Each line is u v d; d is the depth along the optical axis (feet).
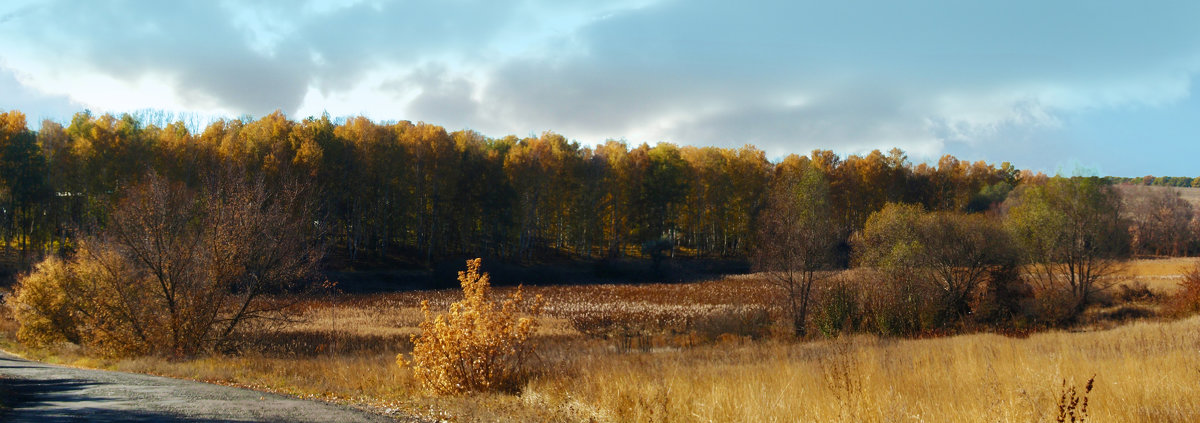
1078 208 138.92
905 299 118.62
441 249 232.94
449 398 35.81
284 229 85.87
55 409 29.45
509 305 40.70
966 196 290.56
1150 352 43.57
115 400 33.32
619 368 45.70
